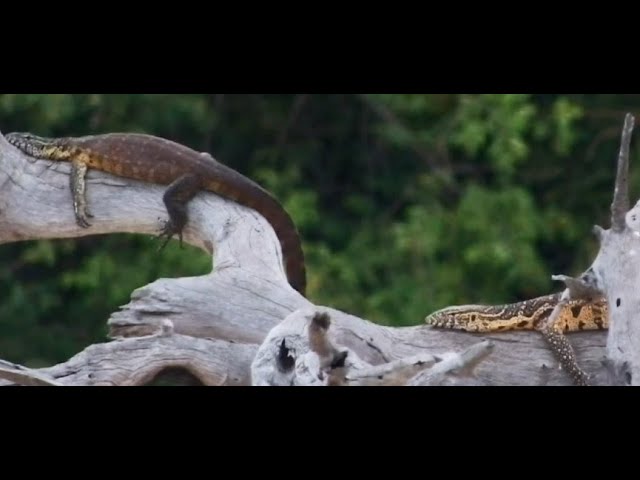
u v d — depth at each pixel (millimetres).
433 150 67188
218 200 39000
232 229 38125
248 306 36125
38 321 67375
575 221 66688
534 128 67188
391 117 67375
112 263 65438
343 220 69000
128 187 39375
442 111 67062
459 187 67812
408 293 63844
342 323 34594
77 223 39188
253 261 37188
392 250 65438
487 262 64062
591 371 35406
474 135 63844
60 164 39594
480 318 35750
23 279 67750
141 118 66250
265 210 39031
